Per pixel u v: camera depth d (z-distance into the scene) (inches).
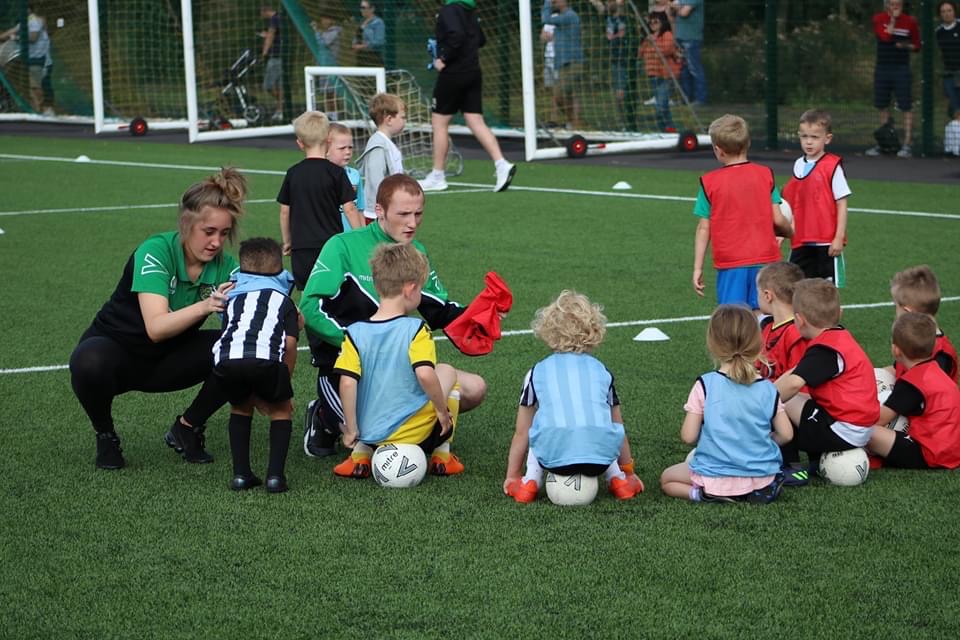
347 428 345.4
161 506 331.3
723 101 1482.5
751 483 329.1
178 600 271.4
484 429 405.4
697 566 287.6
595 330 336.5
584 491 327.0
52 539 307.7
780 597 270.4
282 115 1529.3
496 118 1453.0
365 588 277.0
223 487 347.6
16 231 808.9
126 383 365.7
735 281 481.4
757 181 475.5
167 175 1117.1
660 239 761.0
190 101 1396.4
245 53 1515.7
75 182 1069.8
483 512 325.4
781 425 330.6
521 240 761.0
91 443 388.8
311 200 489.4
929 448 355.9
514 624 258.4
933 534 306.5
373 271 346.9
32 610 267.1
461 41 954.7
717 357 331.6
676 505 330.6
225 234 355.3
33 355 495.5
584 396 328.5
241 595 273.7
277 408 345.7
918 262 677.3
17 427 403.9
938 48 1255.5
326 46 1497.3
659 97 1326.3
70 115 1729.8
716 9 1505.9
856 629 255.1
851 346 345.4
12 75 1754.4
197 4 1697.8
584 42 1328.7
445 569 287.1
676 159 1187.3
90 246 751.1
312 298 366.3
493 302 364.5
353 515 323.9
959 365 474.0
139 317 359.9
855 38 1453.0
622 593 273.1
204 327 560.7
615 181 1035.3
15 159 1259.2
